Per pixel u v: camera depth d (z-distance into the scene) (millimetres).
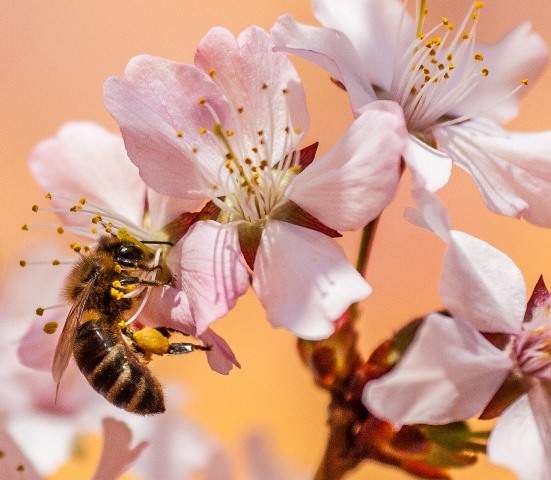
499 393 175
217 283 177
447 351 169
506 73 194
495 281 175
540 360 175
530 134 188
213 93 180
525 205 185
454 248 173
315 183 177
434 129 188
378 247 328
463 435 178
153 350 181
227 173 181
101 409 213
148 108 178
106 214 186
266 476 213
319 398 312
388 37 193
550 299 177
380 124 174
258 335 323
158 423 210
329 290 174
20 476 192
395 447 179
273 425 306
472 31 188
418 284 324
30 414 212
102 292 183
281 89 181
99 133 191
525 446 173
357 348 183
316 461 300
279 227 179
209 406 307
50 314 188
